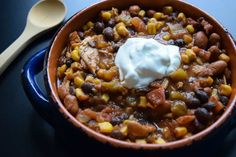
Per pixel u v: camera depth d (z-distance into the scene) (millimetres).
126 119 285
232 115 276
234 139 323
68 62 314
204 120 278
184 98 290
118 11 344
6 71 371
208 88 295
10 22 402
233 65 305
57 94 296
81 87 297
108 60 309
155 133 281
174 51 303
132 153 260
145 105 286
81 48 318
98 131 276
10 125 341
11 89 362
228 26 398
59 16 394
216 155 316
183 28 330
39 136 334
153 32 325
